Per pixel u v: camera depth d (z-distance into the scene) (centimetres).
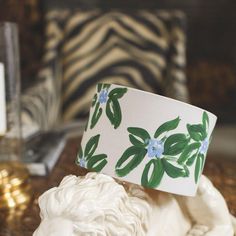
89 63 90
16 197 33
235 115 116
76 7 106
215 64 114
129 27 90
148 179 21
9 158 42
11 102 41
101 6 107
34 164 40
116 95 21
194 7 110
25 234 28
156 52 89
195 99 116
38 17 99
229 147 81
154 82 89
